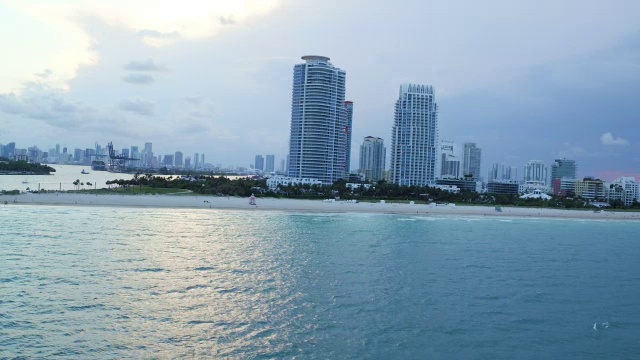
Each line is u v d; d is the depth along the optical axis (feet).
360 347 171.32
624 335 196.85
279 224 500.74
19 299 202.28
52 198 608.19
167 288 230.07
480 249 395.96
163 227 434.30
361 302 222.69
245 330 181.98
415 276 279.90
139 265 273.95
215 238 384.68
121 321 184.55
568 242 484.74
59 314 187.93
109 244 332.39
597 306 237.66
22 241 327.67
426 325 196.65
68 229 391.45
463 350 173.78
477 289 257.96
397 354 167.22
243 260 302.25
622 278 308.40
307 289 240.12
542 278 294.87
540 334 193.77
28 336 166.30
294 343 171.73
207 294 224.12
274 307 209.77
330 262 307.78
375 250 361.10
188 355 158.61
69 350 157.38
